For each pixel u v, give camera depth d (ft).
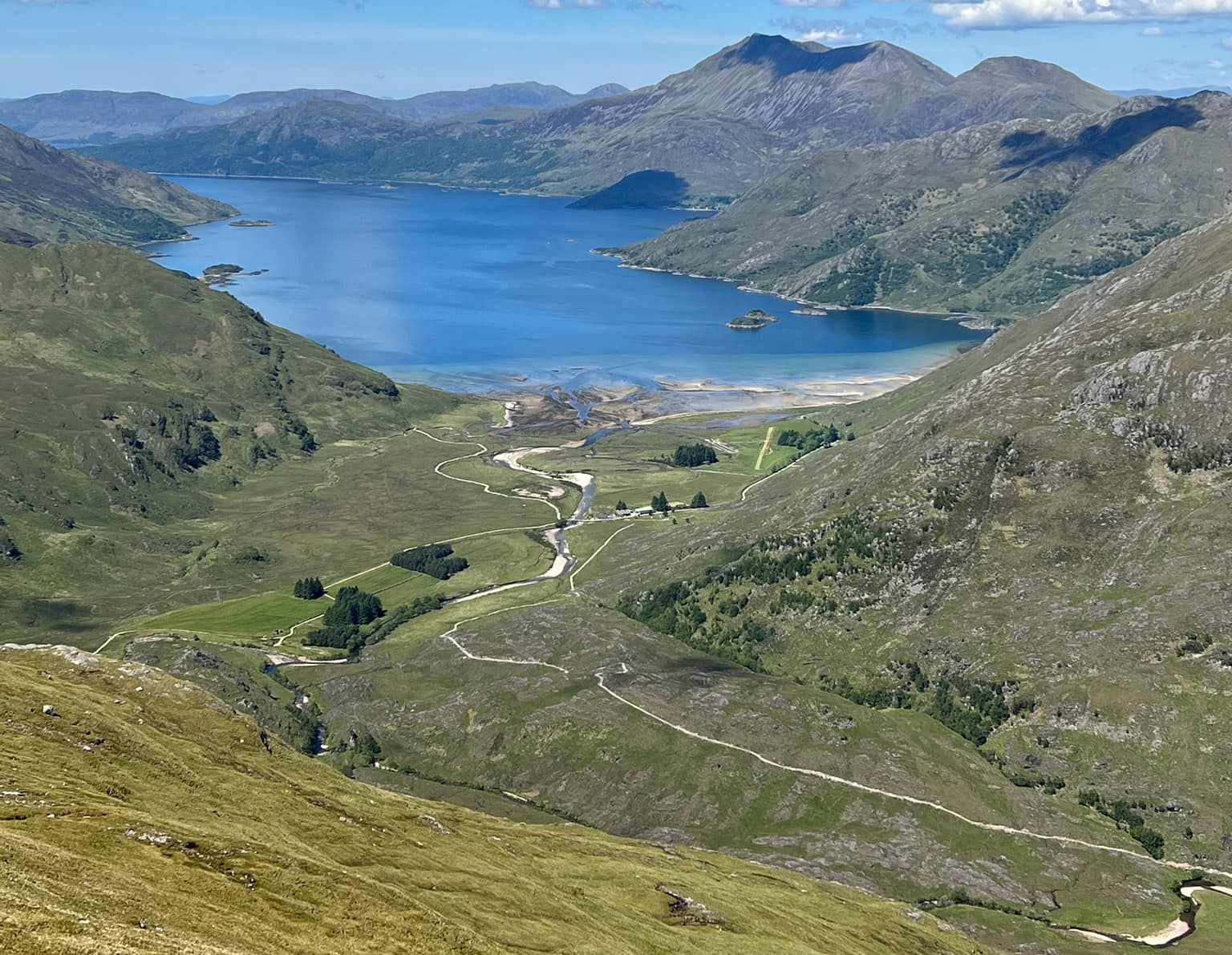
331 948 373.81
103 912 329.52
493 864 548.31
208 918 357.61
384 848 517.55
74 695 561.02
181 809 474.08
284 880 412.57
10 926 291.99
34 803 414.41
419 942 400.67
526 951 441.68
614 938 489.67
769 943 540.52
